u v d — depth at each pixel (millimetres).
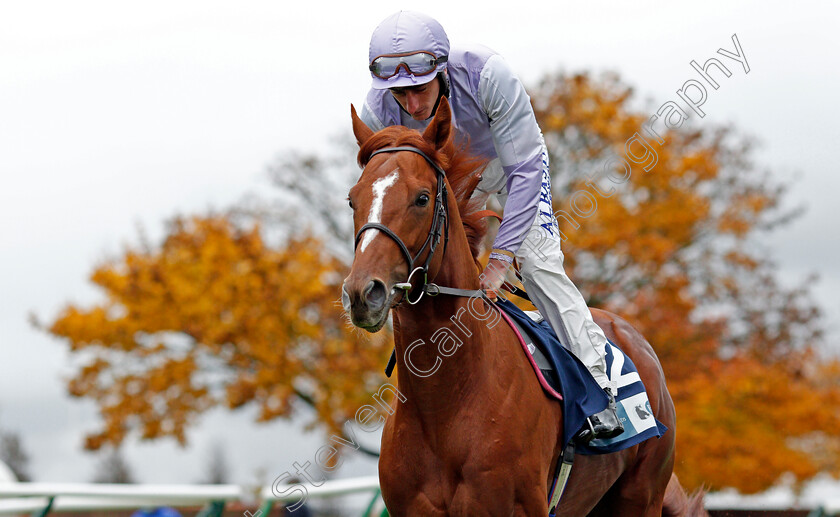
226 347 19703
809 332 19688
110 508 7648
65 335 19453
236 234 20453
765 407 18219
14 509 6547
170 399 19672
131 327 19219
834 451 19156
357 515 10180
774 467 17719
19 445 32719
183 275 19422
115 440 19859
